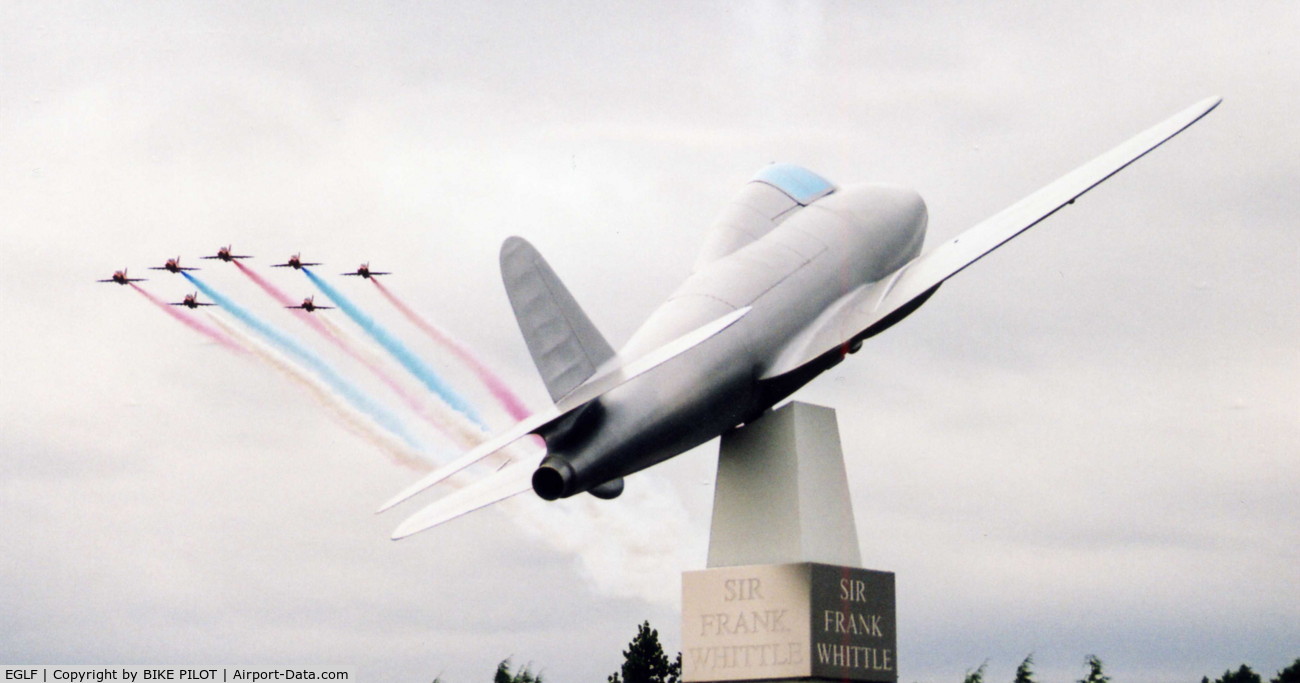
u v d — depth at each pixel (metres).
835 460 33.72
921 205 41.28
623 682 50.59
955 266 35.50
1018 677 45.69
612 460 30.38
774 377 33.41
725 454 34.28
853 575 32.69
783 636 32.16
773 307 34.34
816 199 39.44
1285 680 46.91
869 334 35.62
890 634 33.06
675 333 32.44
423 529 29.55
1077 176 36.56
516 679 46.66
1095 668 46.19
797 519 32.81
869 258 37.84
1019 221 35.94
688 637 33.38
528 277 31.05
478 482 31.30
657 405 30.94
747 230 37.62
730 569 33.06
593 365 30.88
